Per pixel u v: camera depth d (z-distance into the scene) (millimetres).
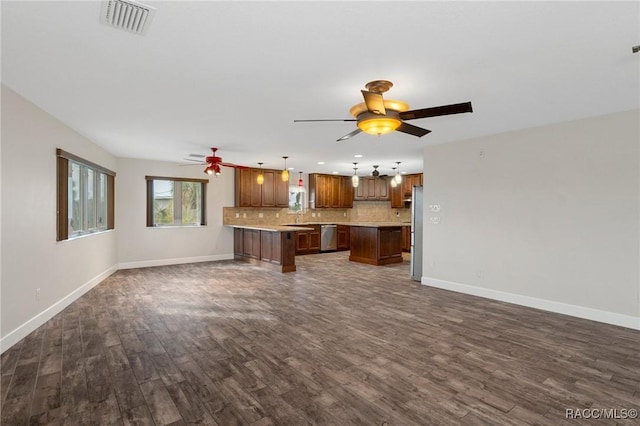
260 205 8438
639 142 3494
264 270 6746
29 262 3336
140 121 3969
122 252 6699
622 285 3615
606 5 1721
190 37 2061
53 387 2352
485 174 4746
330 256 8898
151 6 1732
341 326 3586
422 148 5652
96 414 2049
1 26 1930
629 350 2998
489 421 2002
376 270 6816
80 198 4875
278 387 2365
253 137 4797
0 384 2389
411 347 3049
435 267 5391
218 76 2658
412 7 1740
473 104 3334
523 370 2627
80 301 4473
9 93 2963
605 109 3518
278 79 2707
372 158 6809
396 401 2203
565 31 1978
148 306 4273
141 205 6891
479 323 3693
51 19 1862
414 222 5867
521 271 4395
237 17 1839
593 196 3801
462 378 2500
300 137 4793
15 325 3102
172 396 2246
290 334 3354
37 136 3465
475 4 1712
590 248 3830
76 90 2982
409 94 3049
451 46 2160
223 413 2064
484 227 4766
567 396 2270
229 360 2779
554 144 4090
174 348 3010
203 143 5246
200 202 7785
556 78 2684
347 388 2355
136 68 2523
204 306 4285
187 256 7523
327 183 9961
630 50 2215
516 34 2014
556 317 3904
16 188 3102
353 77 2664
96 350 2959
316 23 1896
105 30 1984
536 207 4250
